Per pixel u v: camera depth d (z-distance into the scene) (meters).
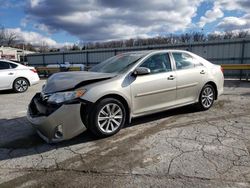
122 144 3.97
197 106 5.84
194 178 2.90
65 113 3.83
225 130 4.49
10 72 10.23
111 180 2.94
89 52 23.97
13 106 7.32
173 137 4.21
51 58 27.36
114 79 4.35
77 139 4.24
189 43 18.53
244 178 2.87
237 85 11.70
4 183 2.95
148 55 4.94
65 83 4.16
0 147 4.02
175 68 5.27
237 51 16.97
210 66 6.06
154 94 4.82
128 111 4.53
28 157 3.63
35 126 3.98
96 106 4.06
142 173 3.06
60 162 3.44
